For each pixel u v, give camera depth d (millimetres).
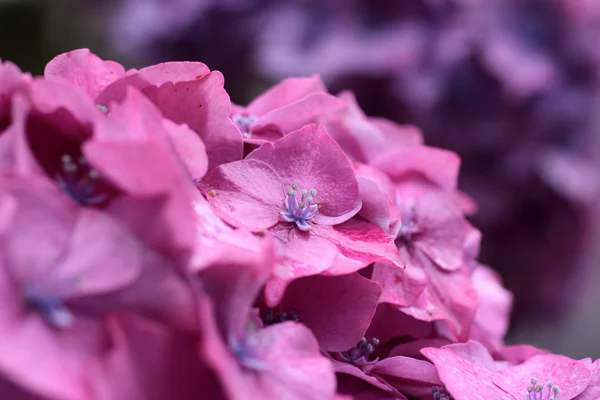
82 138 191
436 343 224
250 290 188
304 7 439
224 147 214
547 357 225
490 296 269
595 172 436
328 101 228
